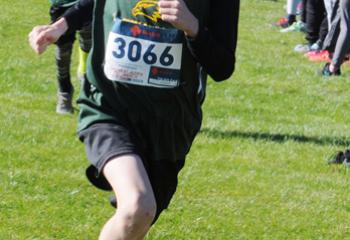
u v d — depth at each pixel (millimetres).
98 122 6676
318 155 13023
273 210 10250
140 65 6715
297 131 14531
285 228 9695
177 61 6766
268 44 24094
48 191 10266
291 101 17391
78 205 9883
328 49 20203
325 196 10977
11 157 11461
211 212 9961
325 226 9875
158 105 6758
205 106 16094
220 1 6836
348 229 9844
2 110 14031
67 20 7059
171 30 6754
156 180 7004
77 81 17359
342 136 14406
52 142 12336
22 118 13531
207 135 13609
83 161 11578
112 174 6301
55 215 9484
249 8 30719
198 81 6934
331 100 17688
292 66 21000
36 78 17219
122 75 6707
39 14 25562
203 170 11562
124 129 6617
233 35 6855
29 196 10023
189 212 9906
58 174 10898
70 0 12961
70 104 14289
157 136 6805
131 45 6727
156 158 6848
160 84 6742
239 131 14133
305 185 11391
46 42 6984
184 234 9227
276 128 14609
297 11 26969
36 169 11047
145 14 6742
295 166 12336
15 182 10422
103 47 6863
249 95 17562
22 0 27469
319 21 23000
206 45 6527
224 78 6844
